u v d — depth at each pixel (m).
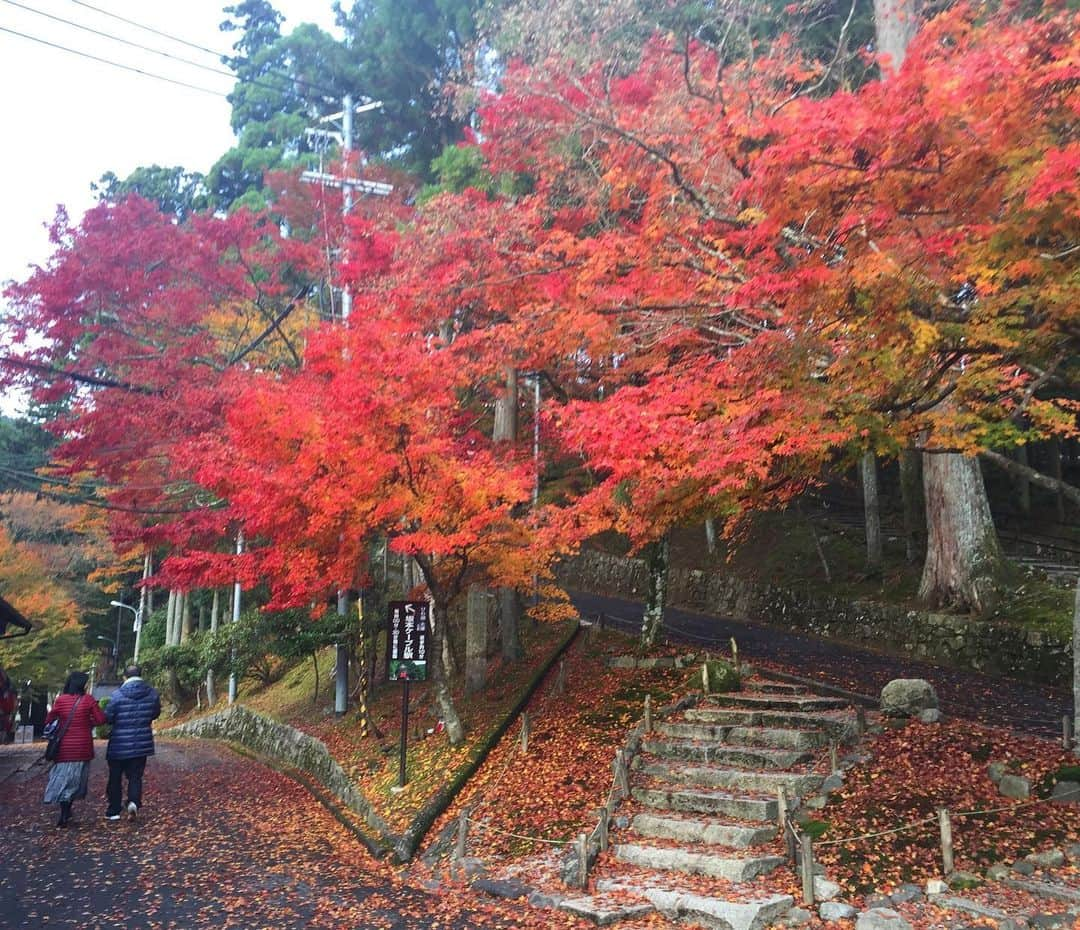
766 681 13.74
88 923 6.95
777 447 7.99
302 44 25.62
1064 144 7.47
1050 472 26.27
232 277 17.78
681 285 11.14
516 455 14.16
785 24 14.85
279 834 11.12
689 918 7.05
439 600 12.91
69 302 15.83
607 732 12.23
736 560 27.44
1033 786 8.65
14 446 37.34
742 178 11.30
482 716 14.19
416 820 10.27
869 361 8.05
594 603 27.12
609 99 12.55
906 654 17.98
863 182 7.94
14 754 21.97
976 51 8.16
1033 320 8.16
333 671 24.25
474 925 7.15
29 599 30.25
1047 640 15.05
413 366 10.64
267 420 10.95
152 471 17.00
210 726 28.86
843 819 8.59
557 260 12.88
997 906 6.70
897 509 29.30
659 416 8.98
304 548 11.84
